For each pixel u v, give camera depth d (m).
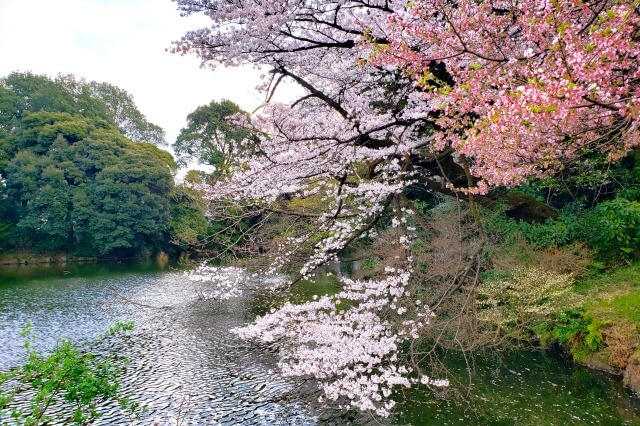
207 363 9.56
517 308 8.50
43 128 31.97
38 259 30.78
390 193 7.15
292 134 5.89
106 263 30.94
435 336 6.63
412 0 4.33
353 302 9.12
